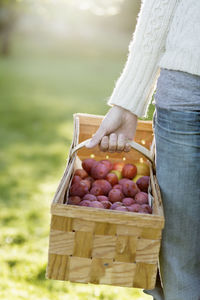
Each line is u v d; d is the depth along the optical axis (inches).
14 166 165.3
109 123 49.4
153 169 53.2
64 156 185.2
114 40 823.7
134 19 800.9
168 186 47.7
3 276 78.3
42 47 815.7
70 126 253.4
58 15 510.3
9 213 114.5
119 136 48.8
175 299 48.8
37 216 113.8
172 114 46.9
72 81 480.1
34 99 346.9
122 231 42.3
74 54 812.6
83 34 813.2
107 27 816.9
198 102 45.8
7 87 403.9
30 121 261.4
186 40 45.8
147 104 51.2
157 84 49.3
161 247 48.9
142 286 43.8
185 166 46.9
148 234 42.3
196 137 46.4
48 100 345.1
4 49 718.5
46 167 166.6
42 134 228.2
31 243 95.4
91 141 49.4
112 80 515.2
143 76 49.2
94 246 42.8
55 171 161.6
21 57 727.7
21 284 76.1
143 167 62.7
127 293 75.5
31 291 74.1
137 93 49.3
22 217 112.1
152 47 48.6
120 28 818.8
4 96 353.4
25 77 486.9
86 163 61.0
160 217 41.6
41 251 91.2
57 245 42.9
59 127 249.3
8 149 192.9
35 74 524.7
